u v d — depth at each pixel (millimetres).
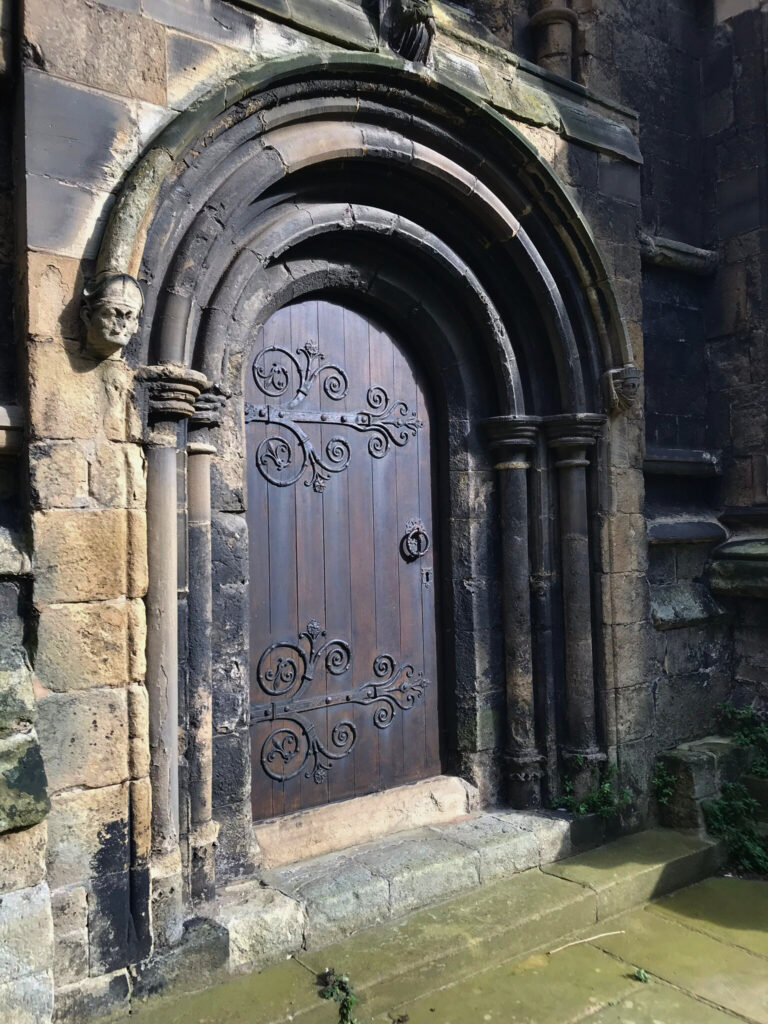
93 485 2990
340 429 4312
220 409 3537
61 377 2938
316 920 3447
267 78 3406
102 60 3107
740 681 5391
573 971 3535
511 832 4238
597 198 4766
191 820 3348
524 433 4508
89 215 3033
